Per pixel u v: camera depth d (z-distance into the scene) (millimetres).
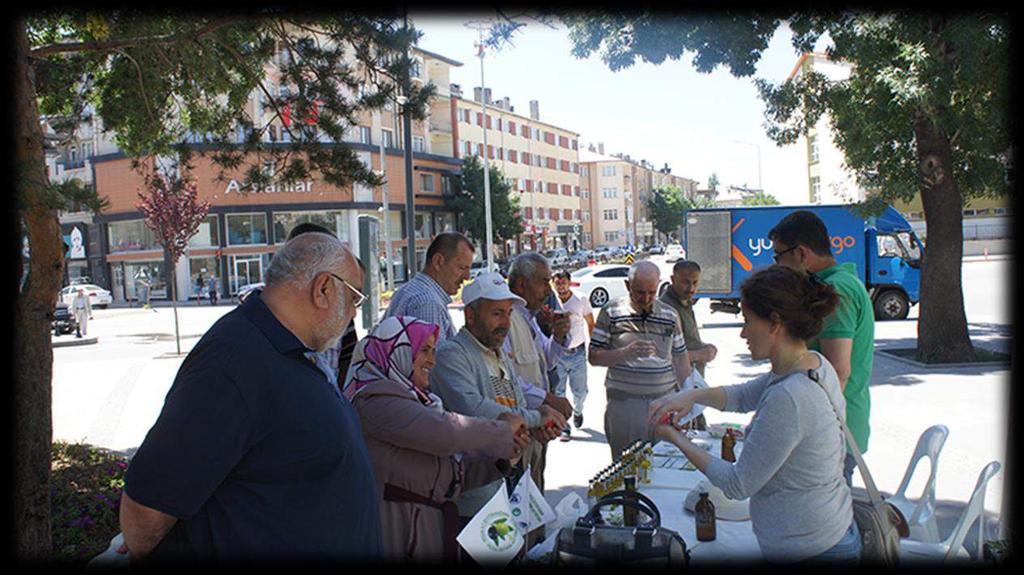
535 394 4094
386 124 49125
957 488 5703
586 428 8266
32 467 4180
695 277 5617
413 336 2969
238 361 1924
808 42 10086
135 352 18172
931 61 9070
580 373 8078
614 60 8836
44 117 7422
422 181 52344
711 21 8570
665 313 4836
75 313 21250
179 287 42594
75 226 46844
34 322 4191
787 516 2336
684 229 19469
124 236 44156
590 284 26359
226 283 42781
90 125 7648
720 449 3938
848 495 2422
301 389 1998
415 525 2809
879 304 18625
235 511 1927
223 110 7520
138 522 1872
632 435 4703
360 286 2232
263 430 1930
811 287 2387
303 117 6957
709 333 17203
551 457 7008
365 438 2812
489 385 3529
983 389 9453
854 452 2492
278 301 2104
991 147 9508
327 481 2014
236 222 43062
